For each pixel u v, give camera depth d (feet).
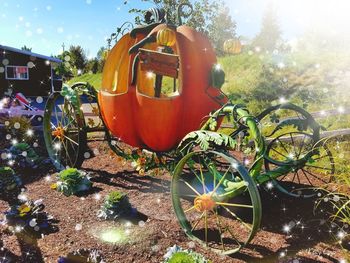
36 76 59.82
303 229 10.78
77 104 15.30
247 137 11.00
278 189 13.16
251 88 32.14
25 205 11.29
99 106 15.28
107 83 15.28
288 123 12.19
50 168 17.16
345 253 9.12
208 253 9.62
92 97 15.87
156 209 12.28
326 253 9.42
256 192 8.77
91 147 21.07
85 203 12.86
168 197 13.41
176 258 8.06
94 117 32.07
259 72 35.53
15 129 23.08
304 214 11.77
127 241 10.02
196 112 12.65
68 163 17.24
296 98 27.66
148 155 14.74
